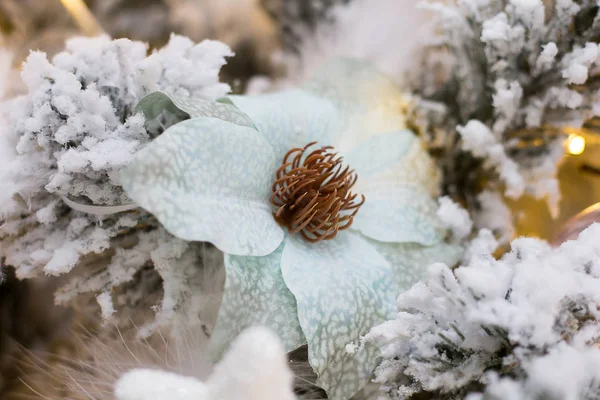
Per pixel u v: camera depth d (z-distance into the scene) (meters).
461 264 0.37
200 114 0.33
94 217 0.34
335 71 0.39
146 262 0.35
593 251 0.32
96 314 0.36
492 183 0.38
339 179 0.36
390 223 0.36
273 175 0.35
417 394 0.33
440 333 0.32
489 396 0.31
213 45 0.36
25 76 0.34
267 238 0.34
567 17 0.36
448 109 0.39
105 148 0.33
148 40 0.41
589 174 0.39
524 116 0.37
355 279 0.34
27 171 0.34
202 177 0.32
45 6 0.40
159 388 0.29
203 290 0.34
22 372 0.37
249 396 0.28
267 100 0.36
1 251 0.35
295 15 0.42
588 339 0.31
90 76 0.34
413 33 0.40
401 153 0.38
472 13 0.37
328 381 0.33
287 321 0.33
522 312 0.30
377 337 0.32
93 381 0.35
